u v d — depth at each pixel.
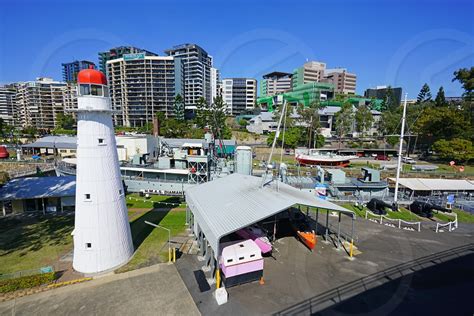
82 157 19.11
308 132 91.19
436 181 44.59
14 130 112.81
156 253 22.73
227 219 18.77
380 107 129.12
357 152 86.50
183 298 16.89
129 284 18.41
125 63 126.88
